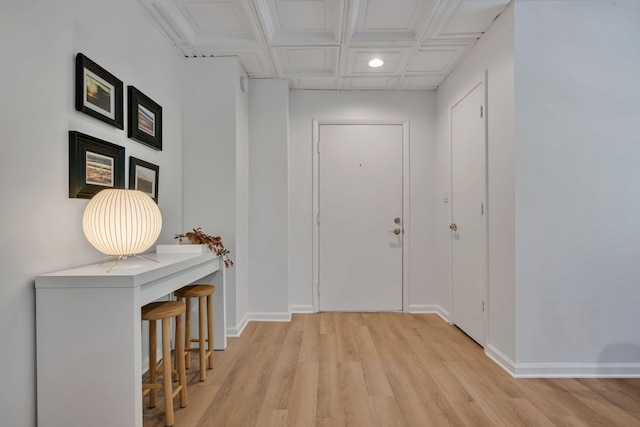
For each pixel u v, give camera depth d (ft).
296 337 9.68
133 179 7.00
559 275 7.28
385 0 7.47
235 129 9.75
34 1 4.68
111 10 6.42
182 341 6.16
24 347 4.56
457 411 6.00
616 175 7.31
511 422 5.69
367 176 12.28
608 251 7.28
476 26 8.24
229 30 8.70
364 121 12.21
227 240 9.74
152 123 7.87
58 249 5.12
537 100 7.28
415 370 7.61
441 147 11.71
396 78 11.20
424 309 12.23
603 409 6.08
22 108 4.51
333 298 12.31
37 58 4.73
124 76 6.86
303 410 6.03
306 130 12.15
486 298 8.47
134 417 4.73
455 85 10.43
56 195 5.08
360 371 7.55
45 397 4.71
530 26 7.27
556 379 7.20
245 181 10.85
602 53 7.30
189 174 9.74
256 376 7.32
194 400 6.38
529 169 7.27
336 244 12.29
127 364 4.73
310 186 12.15
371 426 5.58
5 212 4.29
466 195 9.75
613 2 7.30
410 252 12.26
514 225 7.30
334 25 8.39
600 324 7.29
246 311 11.02
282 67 10.63
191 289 7.45
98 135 6.02
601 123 7.30
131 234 5.41
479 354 8.50
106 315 4.73
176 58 9.34
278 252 11.25
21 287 4.51
